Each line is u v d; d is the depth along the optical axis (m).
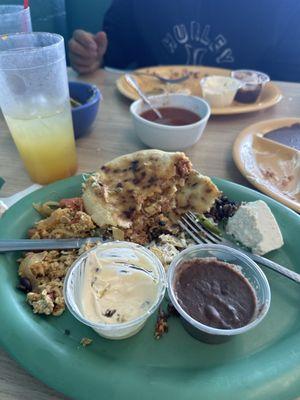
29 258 0.22
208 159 0.34
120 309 0.18
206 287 0.20
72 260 0.22
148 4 0.74
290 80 0.75
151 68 0.54
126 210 0.25
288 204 0.27
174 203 0.26
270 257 0.24
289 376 0.16
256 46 0.73
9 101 0.26
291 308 0.20
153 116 0.35
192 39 0.76
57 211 0.24
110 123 0.40
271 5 0.69
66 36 0.82
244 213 0.25
